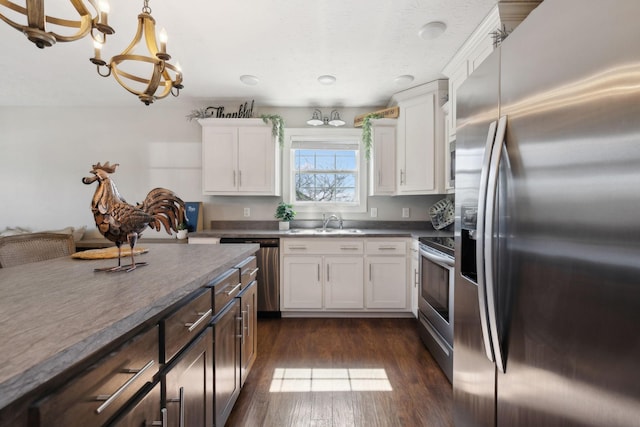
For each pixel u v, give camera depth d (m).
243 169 3.34
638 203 0.52
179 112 3.63
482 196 0.99
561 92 0.71
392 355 2.24
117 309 0.75
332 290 2.97
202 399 1.14
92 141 3.64
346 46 2.27
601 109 0.60
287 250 2.99
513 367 0.90
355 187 3.69
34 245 1.67
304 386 1.84
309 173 3.69
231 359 1.47
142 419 0.77
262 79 2.86
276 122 3.32
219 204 3.67
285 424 1.52
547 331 0.75
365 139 3.27
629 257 0.54
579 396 0.66
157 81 1.33
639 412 0.52
